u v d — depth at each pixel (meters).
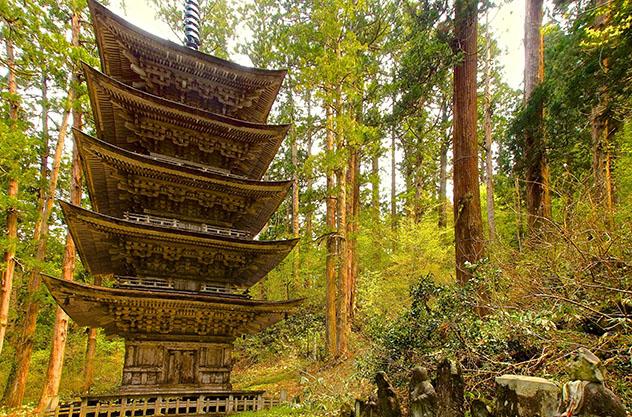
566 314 5.16
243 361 21.78
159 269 10.03
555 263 5.62
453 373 3.72
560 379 4.35
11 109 15.55
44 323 18.84
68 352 19.08
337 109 14.91
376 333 8.35
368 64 15.56
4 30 12.29
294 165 20.33
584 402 2.45
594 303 5.11
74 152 14.95
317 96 15.18
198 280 10.50
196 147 10.98
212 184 10.14
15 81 15.76
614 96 8.48
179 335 9.55
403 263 16.25
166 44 10.02
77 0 14.57
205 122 10.28
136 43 9.87
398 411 3.91
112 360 20.20
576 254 5.61
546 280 5.79
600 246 5.31
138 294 8.61
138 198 10.15
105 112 9.96
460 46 9.59
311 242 16.41
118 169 9.34
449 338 6.68
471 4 8.96
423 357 6.57
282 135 11.16
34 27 12.00
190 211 10.69
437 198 24.64
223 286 10.76
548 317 5.30
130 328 9.16
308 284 23.36
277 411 8.54
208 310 9.50
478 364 5.89
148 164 9.26
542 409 2.83
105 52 10.09
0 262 14.76
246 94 11.66
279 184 10.60
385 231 19.94
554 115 9.94
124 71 10.62
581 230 5.75
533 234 6.97
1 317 13.36
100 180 9.97
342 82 14.84
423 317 7.34
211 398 9.18
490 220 16.41
